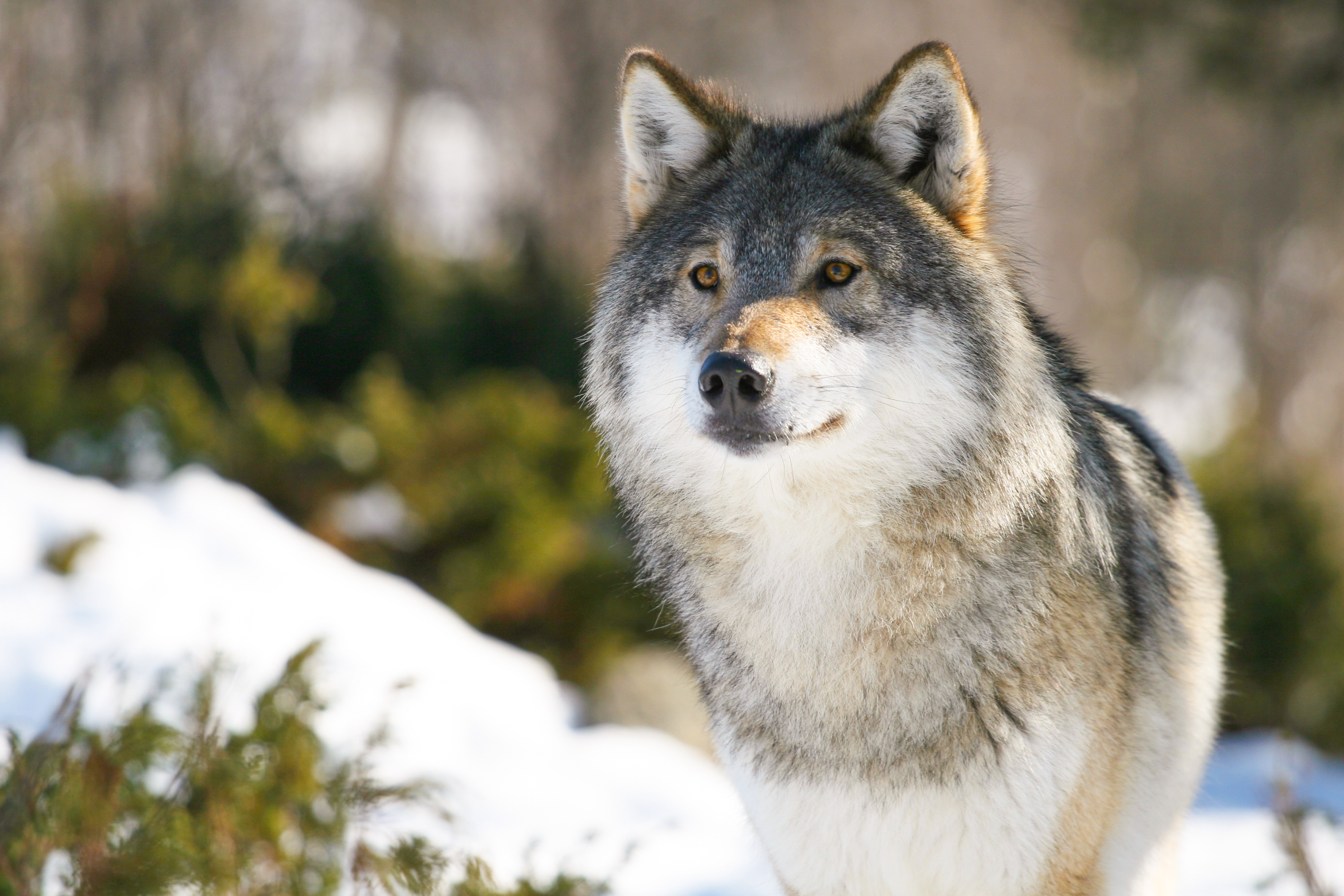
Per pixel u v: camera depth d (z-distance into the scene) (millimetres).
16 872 9914
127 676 12352
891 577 9984
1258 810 18828
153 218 31906
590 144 62531
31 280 29906
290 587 18953
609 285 11797
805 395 9875
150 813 10891
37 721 14062
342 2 77750
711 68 81312
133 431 23016
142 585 17594
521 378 36844
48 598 16797
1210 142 90562
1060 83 94312
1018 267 11836
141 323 29750
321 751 11938
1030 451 10328
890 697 9883
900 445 10133
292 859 11203
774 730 10250
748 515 10297
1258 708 29875
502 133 78938
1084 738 10008
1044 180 96875
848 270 10531
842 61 90188
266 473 24672
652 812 16672
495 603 23969
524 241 42062
